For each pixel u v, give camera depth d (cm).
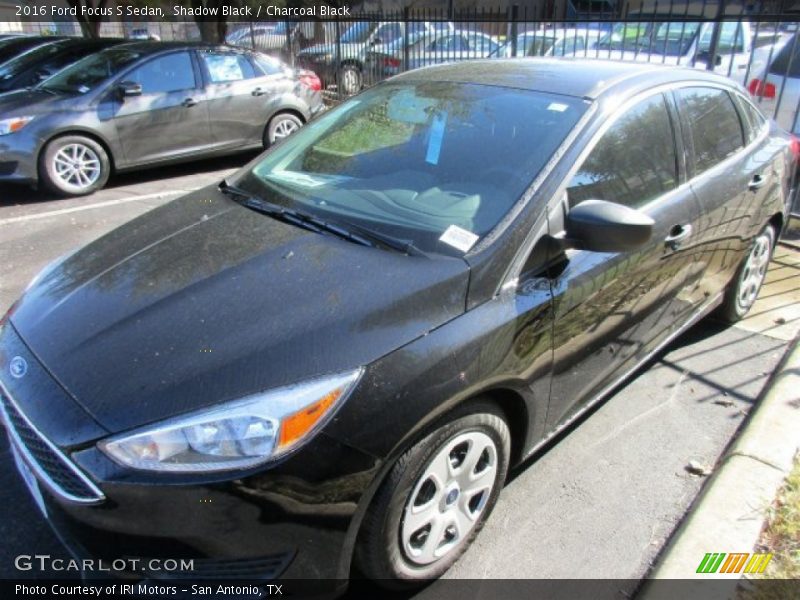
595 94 276
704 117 333
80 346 203
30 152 671
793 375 338
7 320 238
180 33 1789
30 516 250
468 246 227
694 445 300
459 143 274
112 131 720
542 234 235
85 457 177
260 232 254
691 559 229
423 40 1080
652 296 296
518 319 221
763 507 252
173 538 177
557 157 250
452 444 211
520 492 269
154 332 202
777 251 541
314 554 185
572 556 238
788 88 665
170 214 290
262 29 1396
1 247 542
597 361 273
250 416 176
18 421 198
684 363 371
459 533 228
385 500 192
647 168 286
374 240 238
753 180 360
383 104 319
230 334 196
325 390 182
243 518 176
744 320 423
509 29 914
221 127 812
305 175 296
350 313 200
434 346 200
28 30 2334
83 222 613
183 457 174
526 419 240
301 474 178
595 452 294
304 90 898
